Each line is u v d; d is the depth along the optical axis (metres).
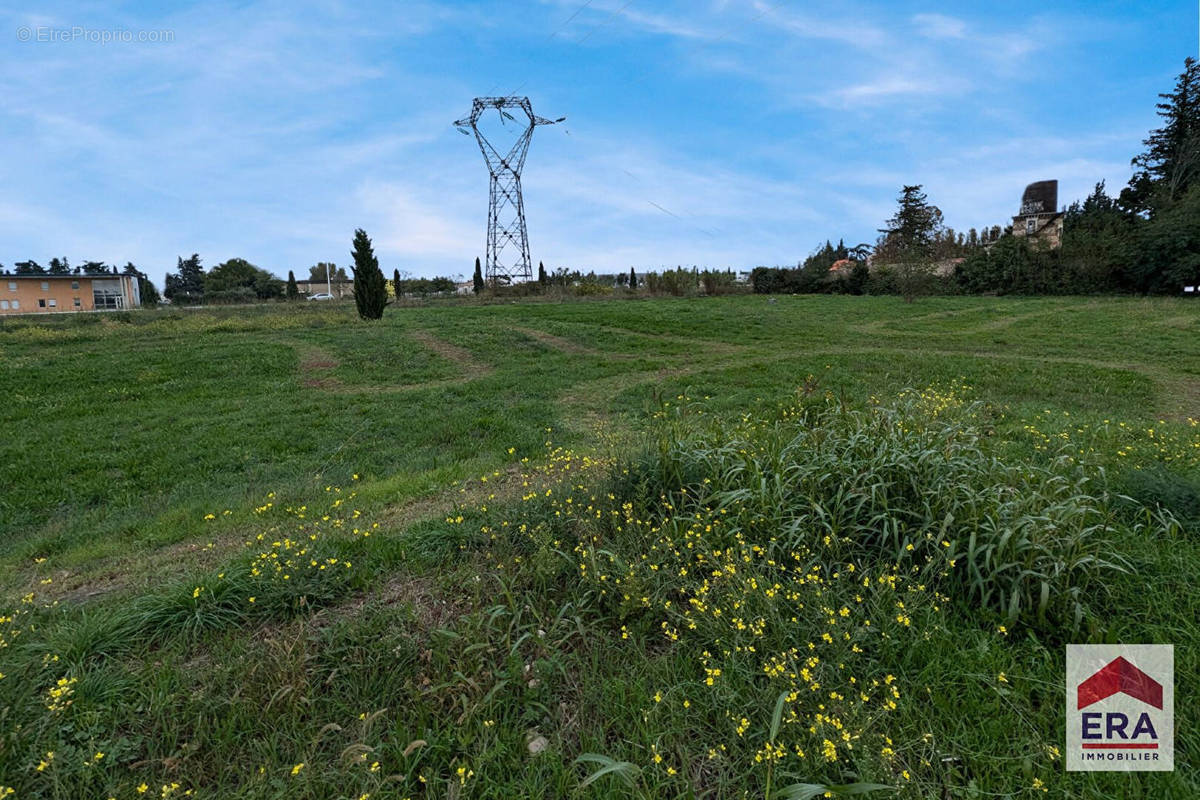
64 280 56.06
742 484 3.80
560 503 3.99
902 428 4.30
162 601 3.03
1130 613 2.72
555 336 19.78
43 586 3.79
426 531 3.95
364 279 25.09
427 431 8.16
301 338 19.19
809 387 7.77
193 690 2.43
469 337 18.86
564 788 1.95
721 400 9.51
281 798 1.88
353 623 2.84
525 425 8.37
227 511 5.04
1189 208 31.48
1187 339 16.59
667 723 2.21
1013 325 22.02
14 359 14.81
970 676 2.32
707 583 2.88
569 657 2.59
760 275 45.66
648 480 4.10
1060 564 2.68
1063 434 5.90
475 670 2.48
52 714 2.22
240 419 9.20
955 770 1.96
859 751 1.98
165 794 1.86
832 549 3.12
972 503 3.05
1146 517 3.58
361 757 1.90
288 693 2.32
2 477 6.57
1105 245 34.72
